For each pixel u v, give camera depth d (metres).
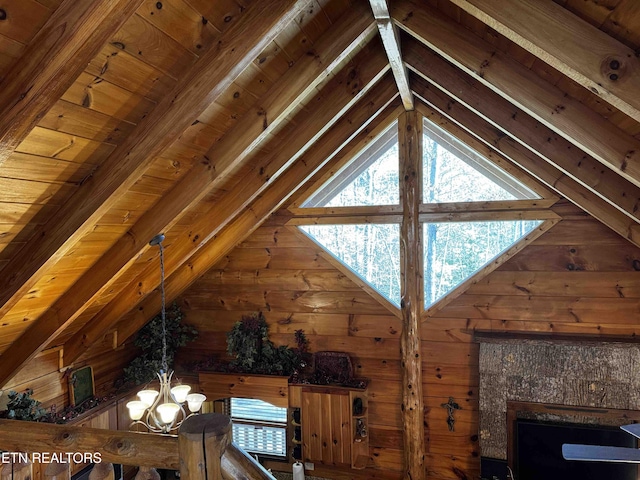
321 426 4.18
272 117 2.31
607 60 1.42
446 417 4.05
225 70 1.73
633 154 1.91
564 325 3.75
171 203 2.56
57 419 3.37
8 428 1.50
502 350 3.81
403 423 4.12
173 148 2.20
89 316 3.55
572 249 3.70
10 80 1.30
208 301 4.67
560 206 3.69
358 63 2.70
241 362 4.38
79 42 1.25
